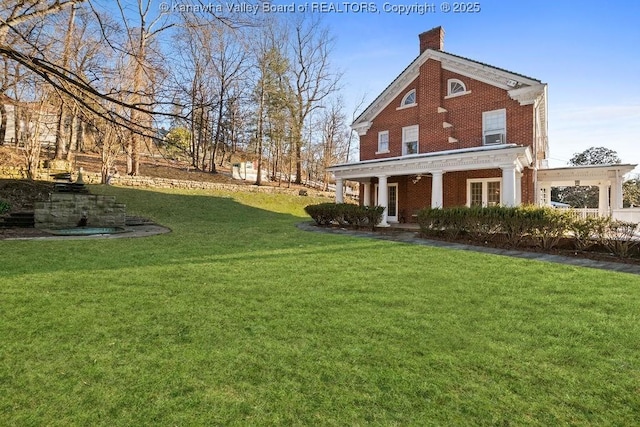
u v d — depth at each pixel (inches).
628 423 87.7
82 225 529.3
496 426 86.0
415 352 124.1
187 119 209.8
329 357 119.6
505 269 258.1
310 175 1567.4
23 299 172.4
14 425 83.7
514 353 124.2
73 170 745.0
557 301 183.2
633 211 470.9
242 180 1106.1
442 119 649.6
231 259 285.9
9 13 206.4
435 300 183.2
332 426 85.5
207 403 93.5
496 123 592.4
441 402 95.3
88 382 102.3
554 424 87.0
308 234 462.9
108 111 199.2
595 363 117.7
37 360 114.4
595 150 1555.1
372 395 98.3
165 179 824.9
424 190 690.2
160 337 134.0
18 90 305.0
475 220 408.2
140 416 87.8
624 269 273.3
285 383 103.7
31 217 505.7
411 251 335.0
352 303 177.2
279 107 1168.8
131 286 201.0
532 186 594.6
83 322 146.6
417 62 692.1
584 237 343.0
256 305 172.2
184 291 193.9
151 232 472.7
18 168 649.0
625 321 155.4
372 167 614.5
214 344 128.6
